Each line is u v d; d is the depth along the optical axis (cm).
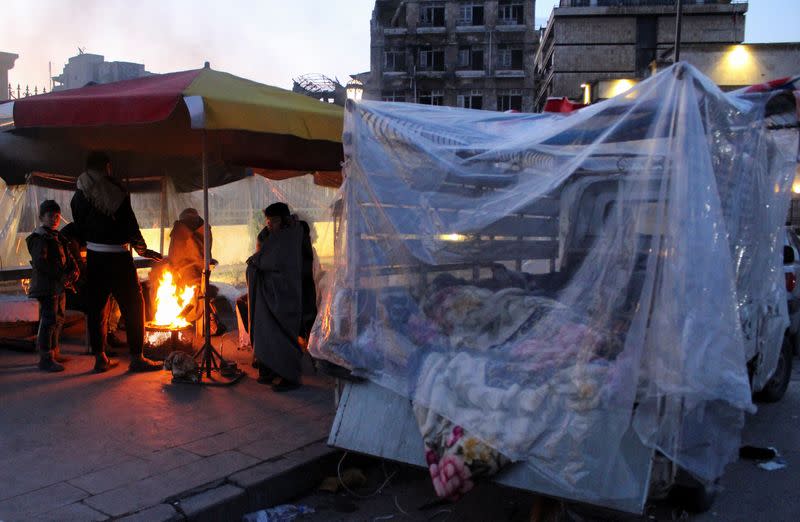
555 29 4481
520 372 348
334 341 399
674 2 4409
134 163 855
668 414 314
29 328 731
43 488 377
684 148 325
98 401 531
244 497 382
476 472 338
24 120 525
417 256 402
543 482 328
